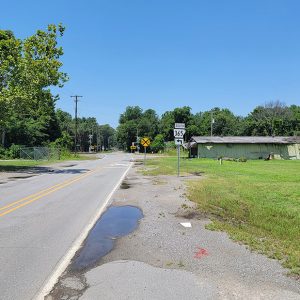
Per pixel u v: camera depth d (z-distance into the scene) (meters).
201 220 11.15
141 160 59.97
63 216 12.02
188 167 37.88
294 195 16.72
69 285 6.01
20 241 8.79
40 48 33.91
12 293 5.70
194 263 7.06
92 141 174.00
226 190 18.39
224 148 67.31
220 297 5.50
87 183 22.86
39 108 34.97
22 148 63.78
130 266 6.92
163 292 5.69
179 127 27.00
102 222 11.05
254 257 7.40
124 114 169.12
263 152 67.56
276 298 5.47
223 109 156.88
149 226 10.36
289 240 9.00
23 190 19.27
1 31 34.91
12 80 32.88
